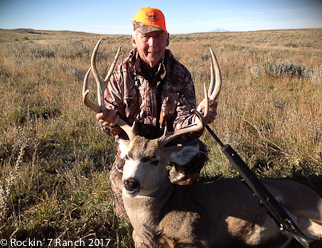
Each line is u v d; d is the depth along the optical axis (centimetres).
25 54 1805
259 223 347
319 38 4875
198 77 1197
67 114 736
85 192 442
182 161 338
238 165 322
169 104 392
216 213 342
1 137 579
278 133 587
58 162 540
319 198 376
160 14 370
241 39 4825
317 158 489
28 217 384
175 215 323
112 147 602
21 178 452
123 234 373
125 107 403
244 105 762
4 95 884
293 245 365
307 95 874
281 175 485
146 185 311
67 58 1852
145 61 386
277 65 1190
